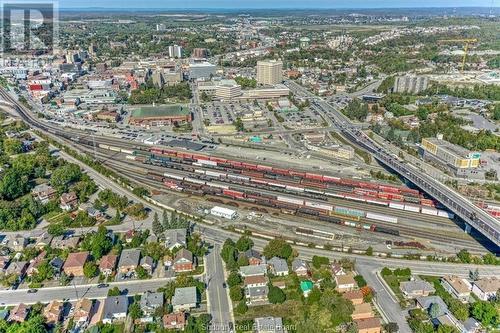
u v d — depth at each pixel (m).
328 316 149.88
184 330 146.25
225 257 186.50
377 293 168.38
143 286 172.00
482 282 169.00
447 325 145.12
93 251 189.00
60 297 166.25
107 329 147.75
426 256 193.62
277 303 162.00
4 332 145.50
